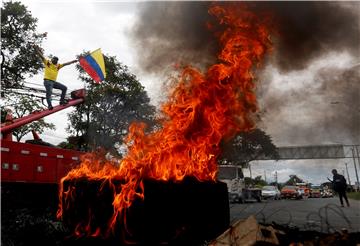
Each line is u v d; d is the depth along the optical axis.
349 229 7.81
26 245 5.70
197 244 5.77
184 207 5.84
